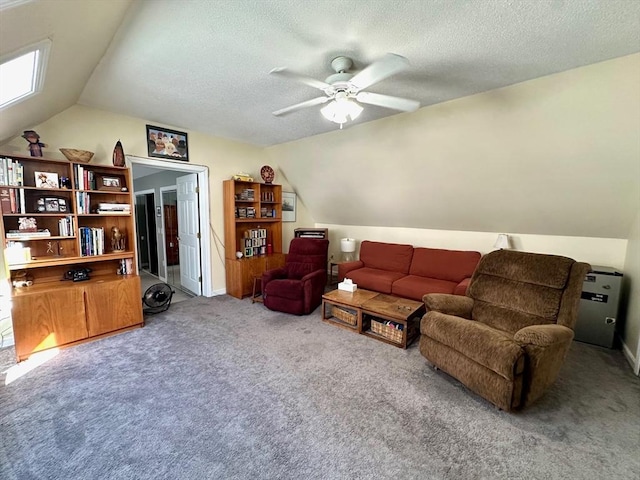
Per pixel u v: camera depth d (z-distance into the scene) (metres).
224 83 2.52
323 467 1.51
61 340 2.71
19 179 2.54
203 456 1.57
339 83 1.85
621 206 2.84
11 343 2.79
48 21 1.32
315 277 3.81
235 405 1.98
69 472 1.47
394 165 3.75
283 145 4.62
